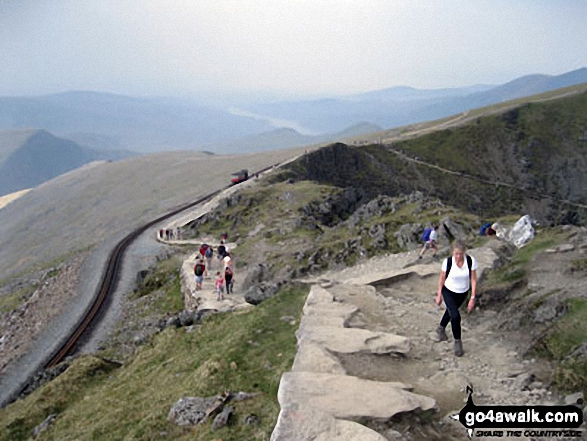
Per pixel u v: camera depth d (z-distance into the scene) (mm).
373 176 163750
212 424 11078
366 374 9938
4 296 76250
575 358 9578
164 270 54500
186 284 43094
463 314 13953
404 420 7992
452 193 177625
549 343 10570
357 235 45344
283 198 77625
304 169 138500
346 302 15016
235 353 14469
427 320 13570
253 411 11102
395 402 8195
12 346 45062
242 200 82125
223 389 12703
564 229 18484
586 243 16422
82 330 44500
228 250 54125
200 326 24359
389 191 159000
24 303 61906
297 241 51906
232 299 35188
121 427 14453
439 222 39312
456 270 11242
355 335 11438
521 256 16578
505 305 13750
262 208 75938
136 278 58312
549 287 13328
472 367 10562
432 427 8078
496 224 28844
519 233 21828
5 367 39281
